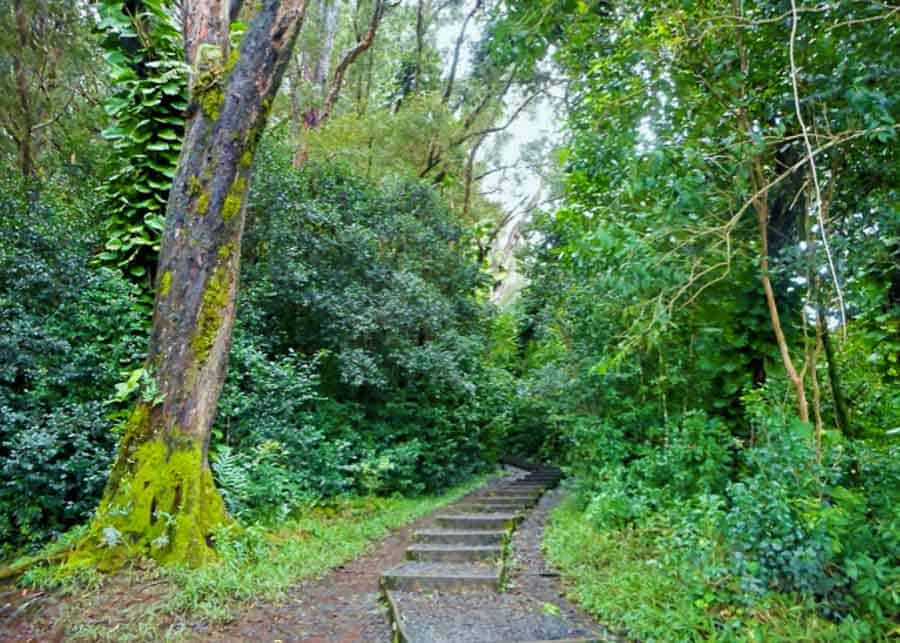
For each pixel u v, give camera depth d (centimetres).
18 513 521
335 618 369
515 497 853
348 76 1675
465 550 492
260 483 595
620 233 404
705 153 394
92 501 542
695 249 408
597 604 357
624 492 531
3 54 847
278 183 805
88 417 555
